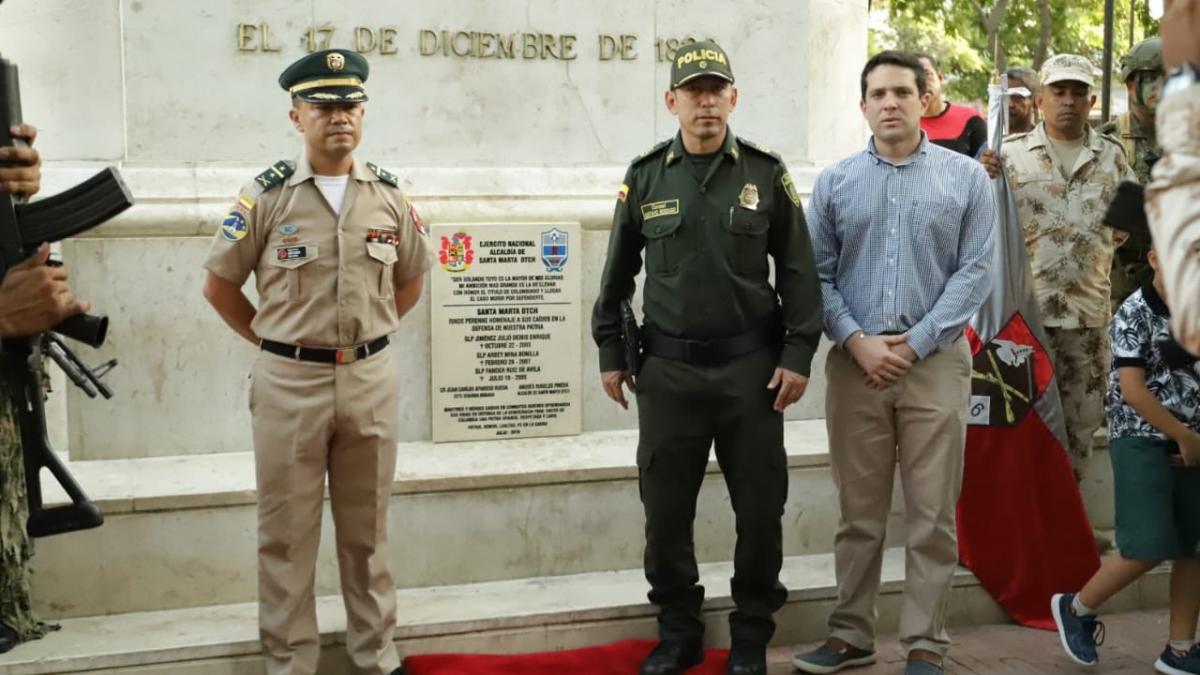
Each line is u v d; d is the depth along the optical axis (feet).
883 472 14.76
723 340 14.16
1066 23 52.85
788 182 14.28
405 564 15.89
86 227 12.59
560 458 16.94
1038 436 17.03
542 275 18.10
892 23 62.03
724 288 14.06
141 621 14.79
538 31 18.92
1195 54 5.92
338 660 14.39
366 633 13.85
